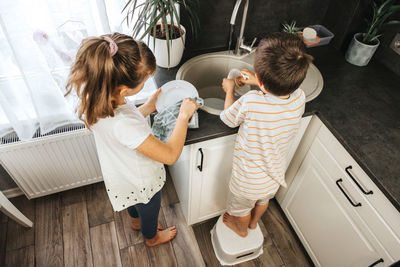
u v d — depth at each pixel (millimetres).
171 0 1180
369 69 1601
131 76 852
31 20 1172
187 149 1307
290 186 1765
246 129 1125
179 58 1489
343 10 1609
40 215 1913
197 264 1756
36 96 1375
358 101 1418
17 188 1958
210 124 1259
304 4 1648
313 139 1470
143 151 974
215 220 1948
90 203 1983
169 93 1284
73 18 1212
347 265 1439
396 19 1497
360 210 1273
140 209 1393
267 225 1936
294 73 921
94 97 834
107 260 1748
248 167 1227
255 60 985
